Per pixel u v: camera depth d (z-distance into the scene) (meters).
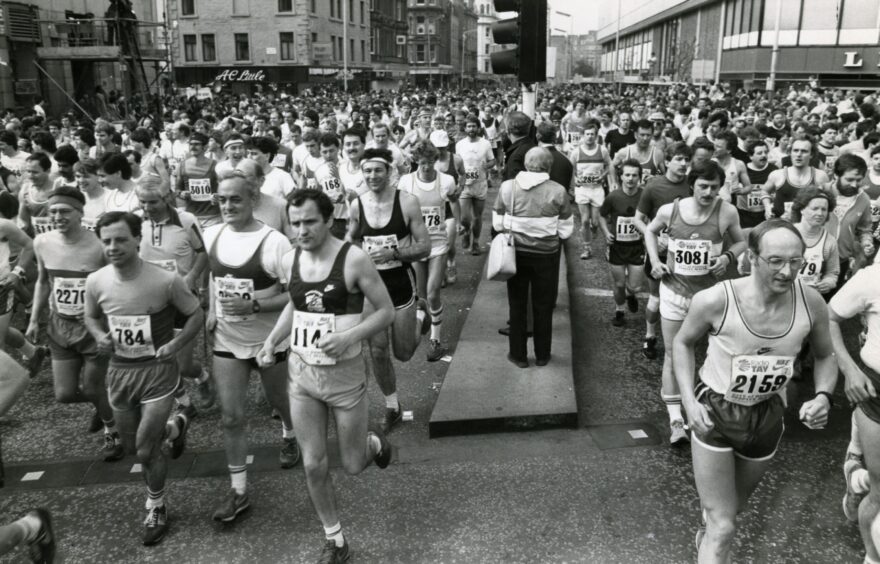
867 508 3.68
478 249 11.44
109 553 4.09
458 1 135.12
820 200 5.38
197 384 5.91
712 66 41.94
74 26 32.59
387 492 4.62
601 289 9.52
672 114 20.23
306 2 50.22
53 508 4.57
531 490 4.62
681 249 5.33
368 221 5.47
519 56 7.48
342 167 8.23
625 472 4.82
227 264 4.31
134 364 4.16
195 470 4.99
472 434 5.38
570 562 3.91
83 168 6.56
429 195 6.80
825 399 3.37
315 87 46.91
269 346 4.07
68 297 4.91
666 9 69.38
